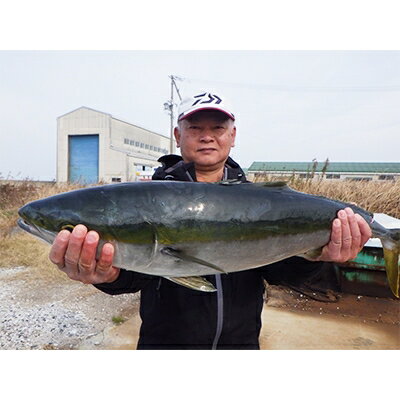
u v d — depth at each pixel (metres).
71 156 38.03
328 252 2.37
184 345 2.38
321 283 6.20
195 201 2.18
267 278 2.61
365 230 2.27
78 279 1.98
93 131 37.25
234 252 2.23
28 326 4.82
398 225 5.62
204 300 2.39
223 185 2.29
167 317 2.40
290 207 2.34
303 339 4.33
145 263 2.11
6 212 12.38
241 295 2.48
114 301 5.77
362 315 5.03
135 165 38.38
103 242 2.01
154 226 2.08
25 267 7.68
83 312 5.32
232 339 2.42
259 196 2.31
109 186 2.17
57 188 15.64
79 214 2.02
